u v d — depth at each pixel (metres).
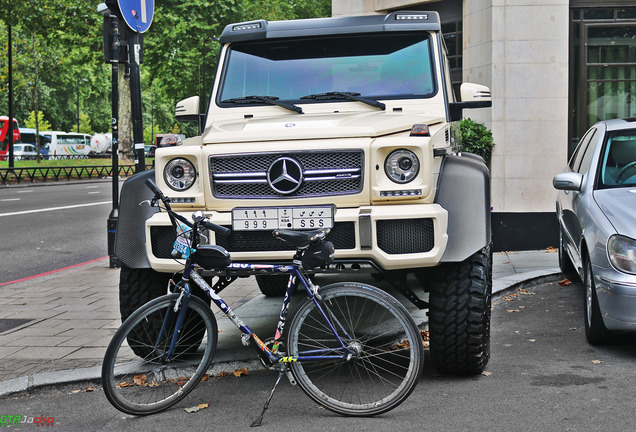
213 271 4.82
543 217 11.44
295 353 4.49
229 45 6.35
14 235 15.29
